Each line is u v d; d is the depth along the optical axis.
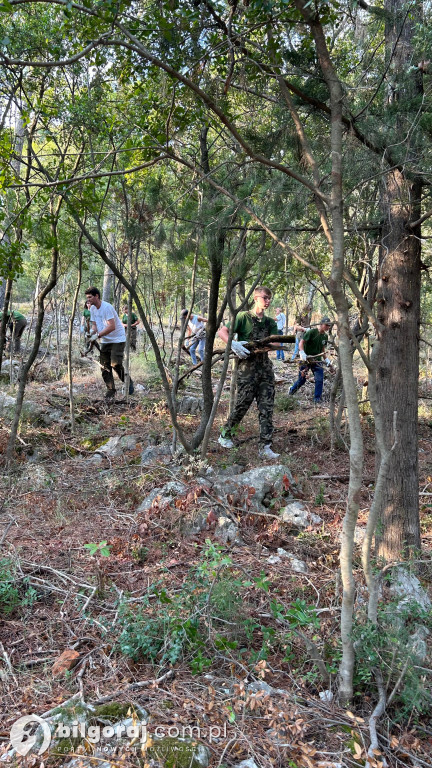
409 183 3.79
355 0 2.88
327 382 10.35
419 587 3.59
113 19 2.61
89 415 8.13
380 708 2.63
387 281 4.03
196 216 4.61
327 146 3.44
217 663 2.95
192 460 5.32
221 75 3.73
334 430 6.84
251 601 3.48
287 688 2.80
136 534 4.34
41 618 3.32
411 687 2.60
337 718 2.61
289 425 7.64
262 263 4.46
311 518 4.67
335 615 3.26
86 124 5.16
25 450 6.43
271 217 3.99
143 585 3.65
